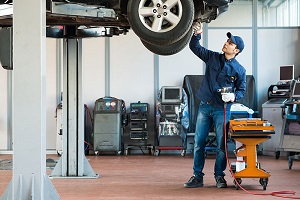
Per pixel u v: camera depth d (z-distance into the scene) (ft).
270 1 32.17
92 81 32.37
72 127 20.36
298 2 32.45
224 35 32.24
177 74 32.24
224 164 17.72
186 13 14.12
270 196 15.99
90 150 31.65
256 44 32.17
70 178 20.11
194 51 17.74
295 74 32.07
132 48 32.35
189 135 30.78
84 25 18.97
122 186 18.10
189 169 23.50
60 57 32.22
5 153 32.09
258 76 32.17
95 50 32.37
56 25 18.99
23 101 11.91
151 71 32.32
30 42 11.94
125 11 15.21
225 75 17.30
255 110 31.60
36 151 11.87
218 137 17.48
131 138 30.89
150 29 14.19
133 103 31.07
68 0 14.35
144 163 26.25
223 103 17.30
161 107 30.19
